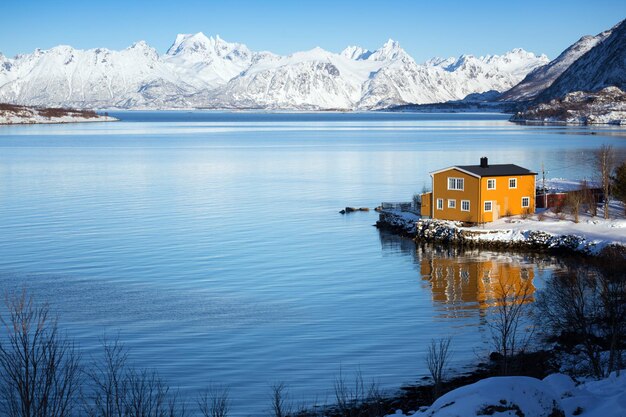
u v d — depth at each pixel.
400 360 45.94
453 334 51.22
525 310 55.69
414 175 163.38
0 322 53.28
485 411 19.19
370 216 107.94
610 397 22.67
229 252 82.31
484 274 70.19
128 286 66.88
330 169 178.62
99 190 140.25
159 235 92.44
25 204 121.00
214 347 49.31
